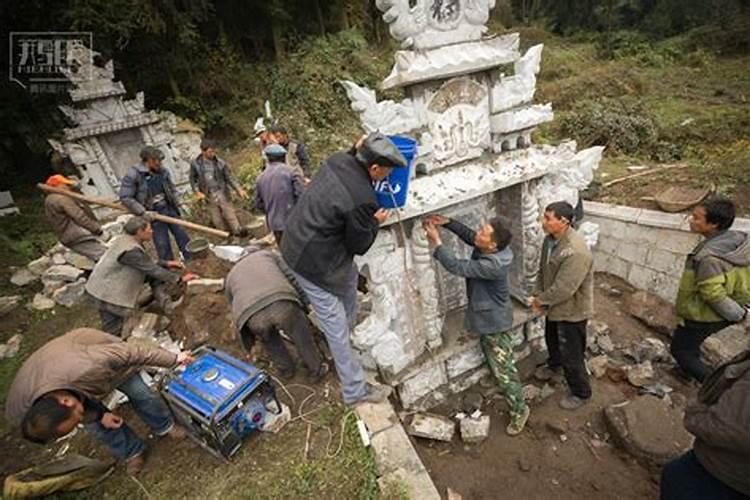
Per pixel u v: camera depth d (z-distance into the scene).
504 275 2.91
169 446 2.99
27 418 2.15
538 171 3.18
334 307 2.68
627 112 10.15
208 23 11.38
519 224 3.47
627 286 4.95
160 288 4.35
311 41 12.17
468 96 2.91
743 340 3.88
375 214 2.41
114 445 2.72
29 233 6.98
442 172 2.98
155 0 9.07
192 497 2.59
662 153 8.68
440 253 2.92
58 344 2.50
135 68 9.95
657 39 18.59
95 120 6.99
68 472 2.69
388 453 2.58
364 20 13.75
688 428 1.97
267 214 4.42
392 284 3.02
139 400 2.74
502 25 20.55
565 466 3.11
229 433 2.66
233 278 3.21
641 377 3.71
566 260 2.90
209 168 5.72
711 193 4.65
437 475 3.08
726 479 1.87
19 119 8.40
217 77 10.95
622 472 3.04
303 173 5.61
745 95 11.62
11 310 5.30
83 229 4.75
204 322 4.03
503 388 3.26
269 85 11.46
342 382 2.91
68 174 7.63
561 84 13.55
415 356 3.33
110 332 3.86
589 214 5.30
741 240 2.97
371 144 2.20
